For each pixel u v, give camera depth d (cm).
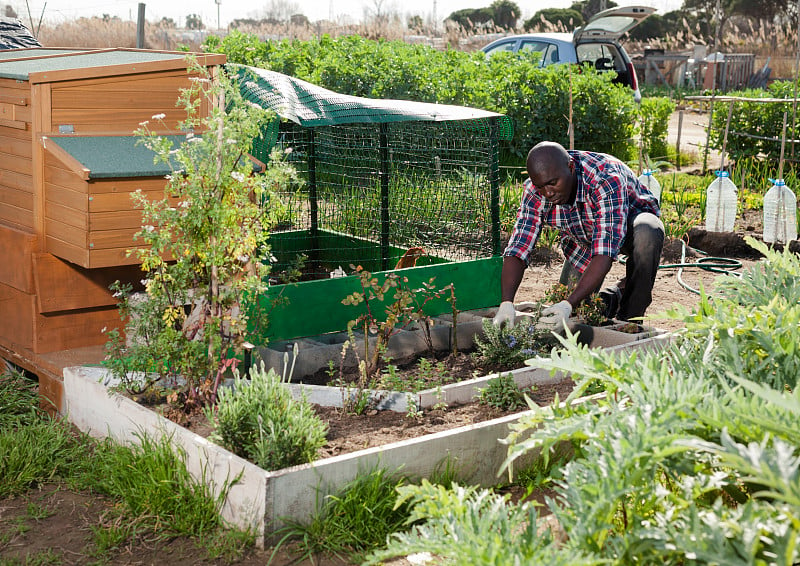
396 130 596
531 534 241
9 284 450
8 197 458
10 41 923
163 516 324
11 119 443
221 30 2764
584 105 1300
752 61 2805
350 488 321
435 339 497
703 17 4544
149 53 557
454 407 405
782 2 3909
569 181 473
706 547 211
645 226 521
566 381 443
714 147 1309
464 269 535
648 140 1424
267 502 304
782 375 286
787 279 338
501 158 1250
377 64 1265
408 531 320
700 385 261
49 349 448
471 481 355
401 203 654
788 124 1229
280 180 375
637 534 225
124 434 378
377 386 420
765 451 214
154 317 383
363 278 450
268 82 486
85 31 2161
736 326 300
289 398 346
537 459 369
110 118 443
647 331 505
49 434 380
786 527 205
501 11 5350
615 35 1806
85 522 328
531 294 682
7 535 316
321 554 304
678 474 255
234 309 425
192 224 364
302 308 473
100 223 402
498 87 1252
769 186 1130
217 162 361
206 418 375
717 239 867
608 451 245
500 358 462
